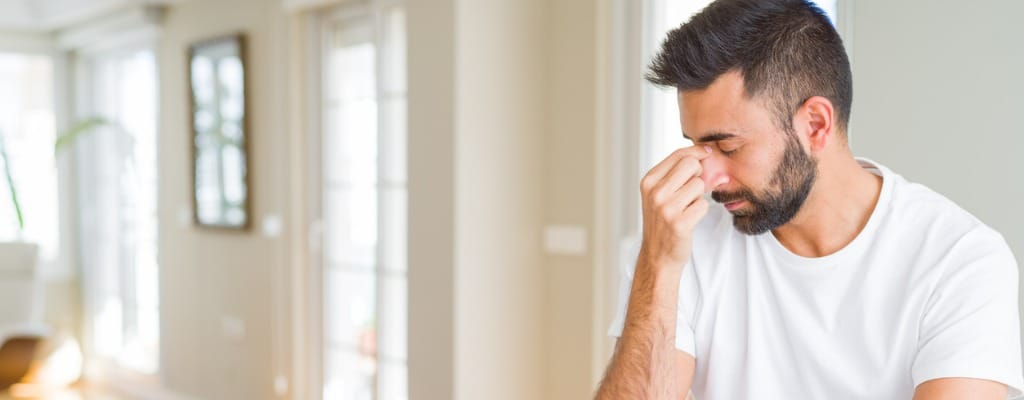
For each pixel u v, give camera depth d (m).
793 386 1.21
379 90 3.67
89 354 5.95
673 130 2.90
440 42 3.08
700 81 1.09
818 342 1.17
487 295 3.14
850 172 1.14
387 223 3.70
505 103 3.15
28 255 5.21
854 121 2.10
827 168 1.13
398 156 3.62
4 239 5.77
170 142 5.00
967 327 1.04
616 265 3.01
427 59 3.14
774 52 1.07
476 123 3.07
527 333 3.27
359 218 3.89
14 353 4.89
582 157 3.12
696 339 1.29
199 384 4.87
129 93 5.51
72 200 6.03
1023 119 1.84
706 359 1.29
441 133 3.09
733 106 1.08
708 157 1.16
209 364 4.78
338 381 4.05
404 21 3.56
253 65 4.35
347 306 3.99
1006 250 1.08
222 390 4.69
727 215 1.29
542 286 3.30
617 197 3.00
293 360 4.16
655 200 1.18
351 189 3.93
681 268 1.20
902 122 2.02
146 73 5.34
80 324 6.02
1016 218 1.86
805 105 1.09
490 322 3.15
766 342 1.22
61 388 5.53
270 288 4.32
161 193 5.09
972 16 1.90
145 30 5.08
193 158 4.77
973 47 1.90
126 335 5.64
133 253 5.56
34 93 5.88
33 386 5.38
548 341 3.30
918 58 1.99
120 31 5.29
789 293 1.19
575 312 3.19
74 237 6.04
